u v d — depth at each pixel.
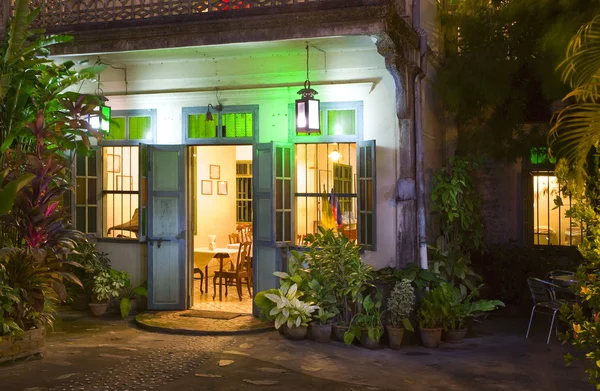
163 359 7.52
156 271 10.14
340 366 7.41
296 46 9.18
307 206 9.88
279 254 9.51
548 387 6.76
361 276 8.45
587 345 4.72
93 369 7.05
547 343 8.65
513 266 10.88
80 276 10.35
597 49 5.16
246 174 16.14
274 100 9.73
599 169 6.35
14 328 7.26
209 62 10.05
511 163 10.82
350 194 9.53
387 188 9.16
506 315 10.53
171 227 10.16
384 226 9.19
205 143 10.08
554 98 9.51
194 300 11.27
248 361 7.50
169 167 10.19
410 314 8.67
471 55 10.21
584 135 4.88
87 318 9.84
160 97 10.27
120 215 11.34
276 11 8.52
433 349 8.32
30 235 7.80
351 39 8.79
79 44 9.42
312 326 8.52
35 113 8.64
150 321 9.34
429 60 10.20
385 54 8.39
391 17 8.16
